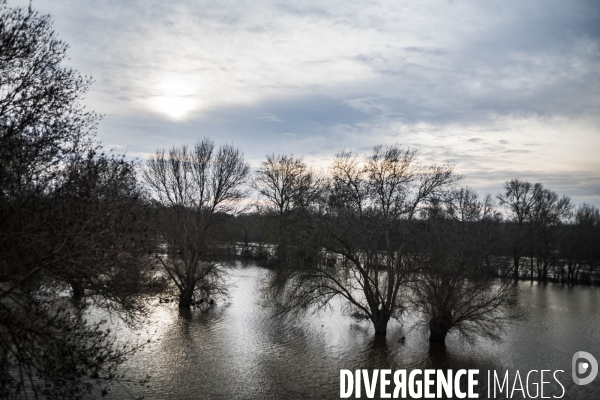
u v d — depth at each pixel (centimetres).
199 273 4828
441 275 3575
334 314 4488
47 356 1592
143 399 2380
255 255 8312
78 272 1733
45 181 1650
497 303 3556
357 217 3681
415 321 4272
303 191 5322
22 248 1540
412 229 3788
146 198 3634
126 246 1823
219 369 2944
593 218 9538
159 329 3775
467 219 4538
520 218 8738
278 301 3906
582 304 5719
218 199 4806
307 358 3247
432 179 3706
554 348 3641
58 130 1734
